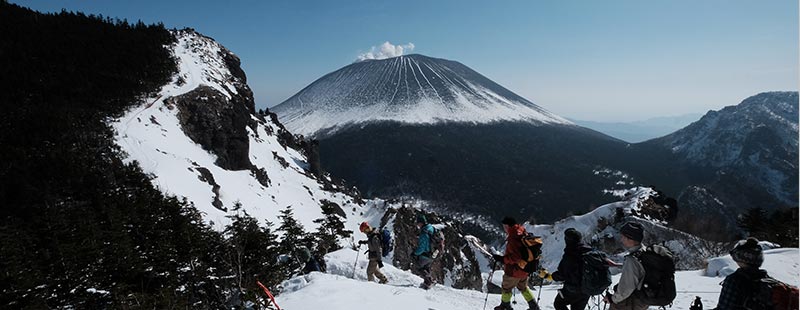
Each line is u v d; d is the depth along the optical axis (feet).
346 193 215.72
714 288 28.04
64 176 96.12
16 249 55.93
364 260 36.76
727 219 553.23
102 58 166.91
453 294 25.71
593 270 16.24
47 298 47.65
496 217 630.74
